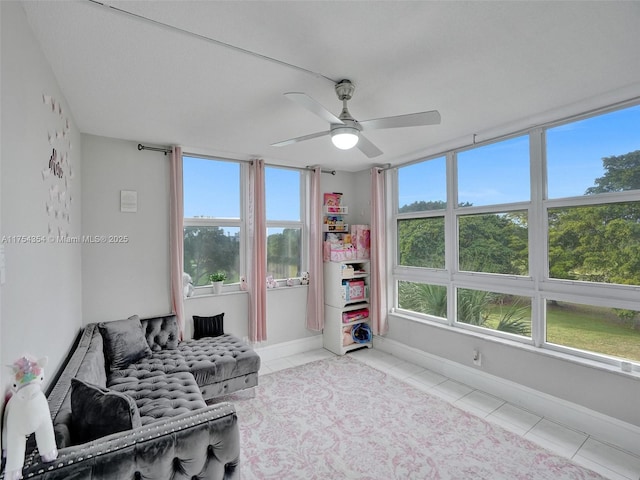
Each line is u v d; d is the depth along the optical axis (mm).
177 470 1350
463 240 3422
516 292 2920
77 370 1844
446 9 1369
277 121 2646
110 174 3020
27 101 1386
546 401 2609
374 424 2500
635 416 2172
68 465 1150
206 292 3633
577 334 2559
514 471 1988
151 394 2113
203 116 2533
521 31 1525
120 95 2154
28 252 1367
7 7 1169
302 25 1465
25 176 1346
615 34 1548
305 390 3076
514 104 2342
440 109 2418
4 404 1096
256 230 3734
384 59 1753
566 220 2617
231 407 1538
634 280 2270
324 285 4355
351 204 4688
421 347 3707
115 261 3033
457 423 2510
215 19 1419
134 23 1439
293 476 1960
